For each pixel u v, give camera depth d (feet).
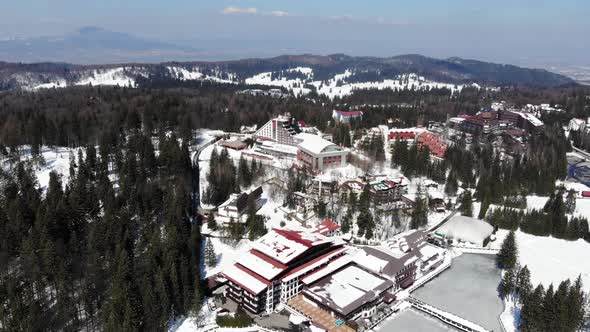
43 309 326.24
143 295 323.37
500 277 433.89
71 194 432.66
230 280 363.35
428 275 429.38
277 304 366.63
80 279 360.89
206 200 548.72
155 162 563.89
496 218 549.54
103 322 311.47
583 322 333.62
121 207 458.50
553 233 529.86
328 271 389.39
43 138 650.84
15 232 372.38
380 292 364.58
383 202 554.46
